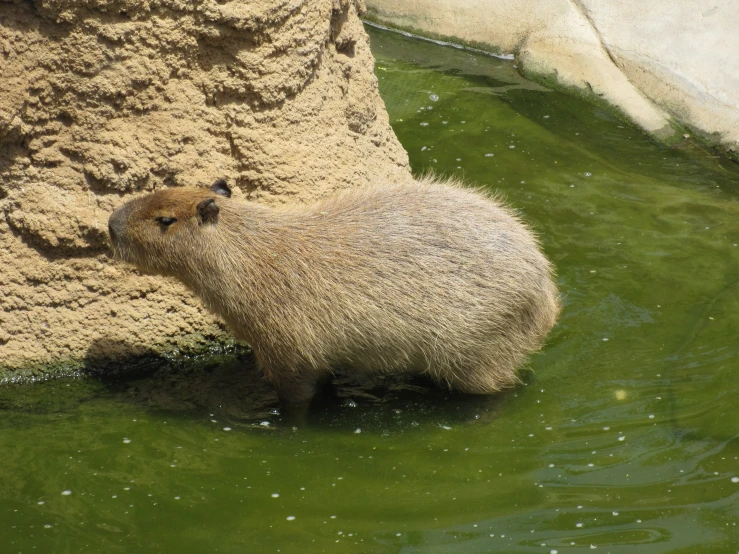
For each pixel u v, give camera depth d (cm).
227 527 681
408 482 736
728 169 1214
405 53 1527
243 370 902
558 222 1088
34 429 805
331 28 997
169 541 666
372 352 818
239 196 924
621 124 1330
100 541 666
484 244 811
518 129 1300
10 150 834
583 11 1450
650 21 1393
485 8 1533
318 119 961
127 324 894
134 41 844
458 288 801
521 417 816
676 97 1313
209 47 883
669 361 875
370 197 845
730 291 970
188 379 888
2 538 668
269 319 802
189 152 895
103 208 870
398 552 650
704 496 701
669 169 1215
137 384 877
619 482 723
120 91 852
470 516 689
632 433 782
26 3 800
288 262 796
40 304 870
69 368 879
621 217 1102
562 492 714
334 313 797
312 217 820
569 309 950
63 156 856
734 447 757
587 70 1398
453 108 1352
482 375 834
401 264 801
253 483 736
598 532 666
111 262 882
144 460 764
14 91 810
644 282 987
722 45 1327
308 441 795
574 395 840
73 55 825
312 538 668
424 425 816
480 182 1165
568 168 1209
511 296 810
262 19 885
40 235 854
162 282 901
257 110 916
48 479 737
